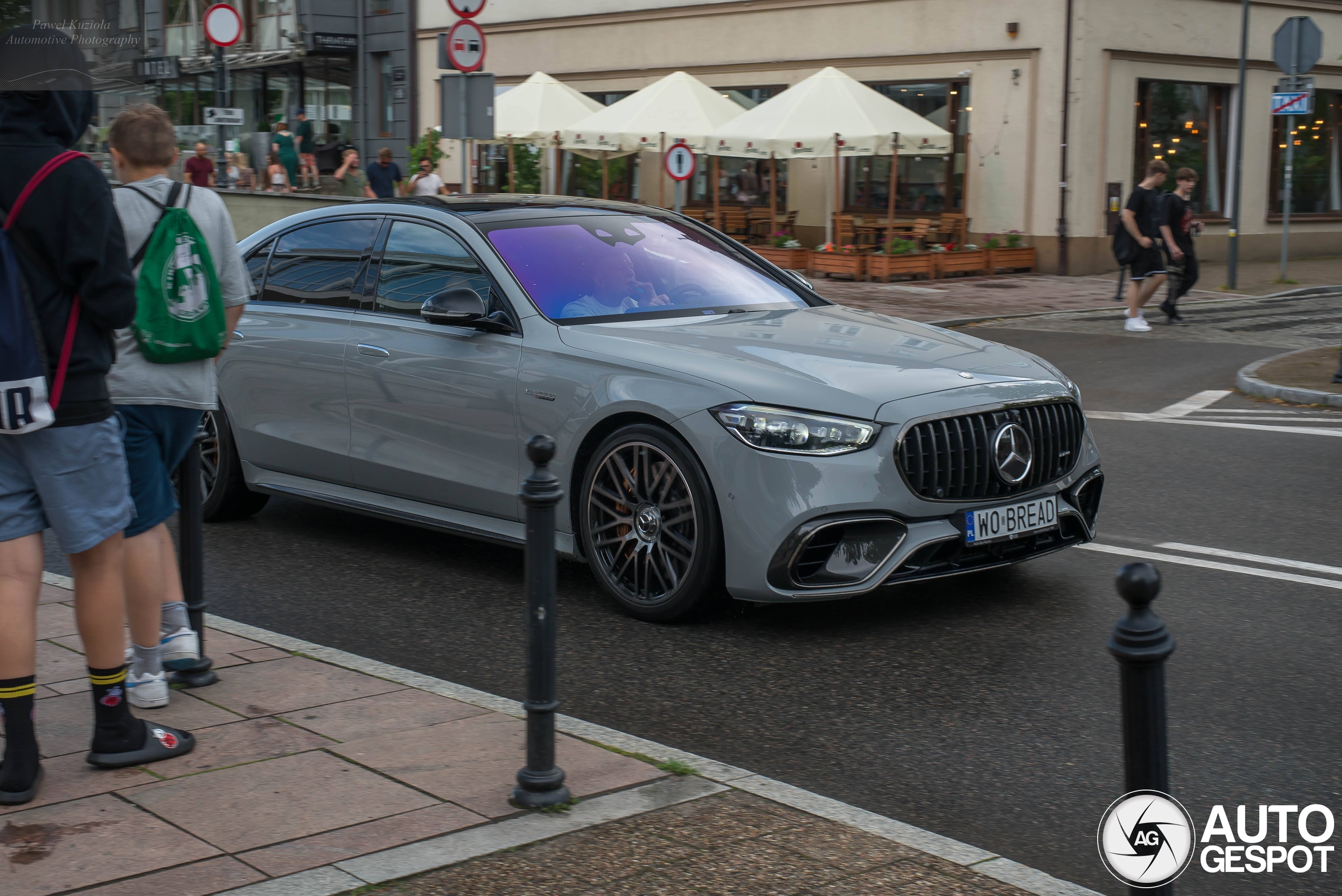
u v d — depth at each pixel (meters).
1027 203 21.97
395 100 32.06
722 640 5.10
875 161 23.94
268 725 4.03
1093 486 5.65
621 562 5.43
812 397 4.94
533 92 23.94
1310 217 25.52
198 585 4.50
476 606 5.60
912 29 23.05
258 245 7.04
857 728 4.22
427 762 3.74
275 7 33.09
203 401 4.19
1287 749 4.04
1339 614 5.32
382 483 6.22
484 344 5.76
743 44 25.45
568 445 5.44
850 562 4.91
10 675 3.46
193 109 36.78
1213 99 23.61
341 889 3.01
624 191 27.80
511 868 3.12
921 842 3.30
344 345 6.29
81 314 3.43
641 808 3.46
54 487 3.45
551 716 3.46
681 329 5.65
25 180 3.32
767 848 3.25
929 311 16.80
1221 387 11.49
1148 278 15.17
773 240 21.92
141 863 3.14
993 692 4.53
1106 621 5.27
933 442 4.94
